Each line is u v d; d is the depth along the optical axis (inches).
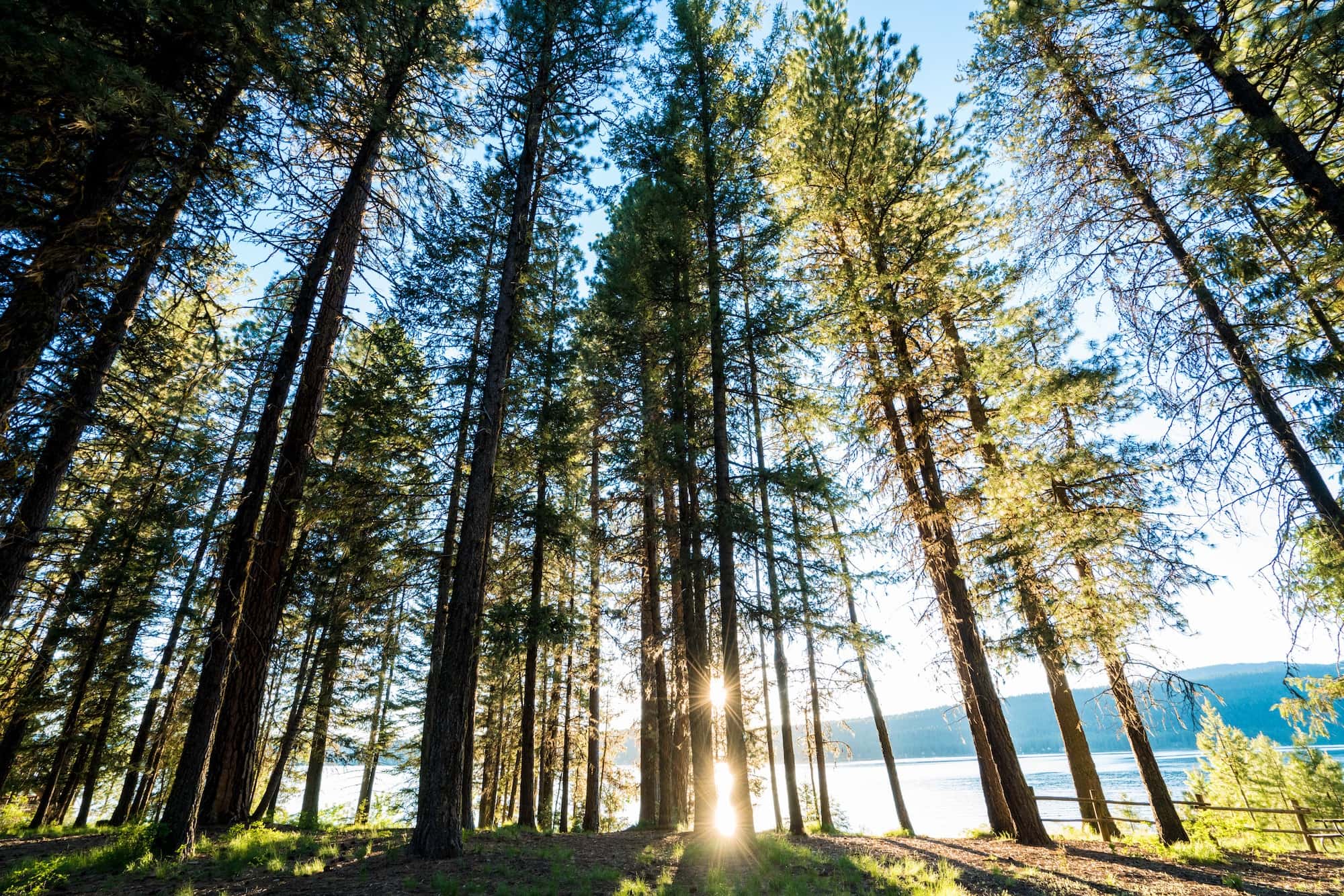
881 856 391.5
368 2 311.3
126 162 287.7
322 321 453.1
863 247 577.9
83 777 781.9
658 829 576.7
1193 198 298.0
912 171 534.6
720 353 506.9
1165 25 305.1
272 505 437.1
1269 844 452.1
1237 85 307.1
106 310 303.4
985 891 301.1
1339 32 241.9
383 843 363.9
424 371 550.9
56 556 467.2
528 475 602.5
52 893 240.4
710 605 599.5
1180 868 358.3
